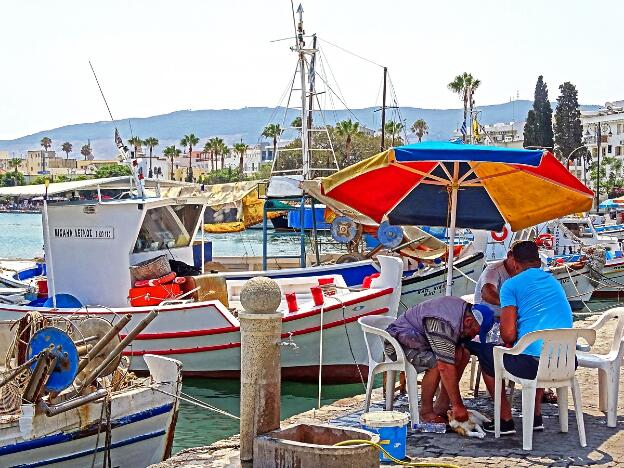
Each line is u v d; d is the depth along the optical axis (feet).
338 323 46.68
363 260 61.62
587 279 90.53
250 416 21.24
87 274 50.16
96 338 29.91
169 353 47.11
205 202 54.90
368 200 35.04
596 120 407.85
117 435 29.40
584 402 29.27
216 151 451.53
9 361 29.19
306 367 47.34
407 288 62.03
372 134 276.21
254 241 169.17
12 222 317.22
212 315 46.98
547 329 23.13
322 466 19.76
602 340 41.68
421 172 32.86
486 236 66.39
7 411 27.17
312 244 91.71
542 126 288.10
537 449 23.53
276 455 20.38
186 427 40.93
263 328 21.22
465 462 22.38
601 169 353.10
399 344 25.84
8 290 63.52
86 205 49.80
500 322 24.97
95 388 29.14
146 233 51.47
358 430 20.86
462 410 25.03
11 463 26.78
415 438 24.67
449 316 24.85
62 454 27.86
